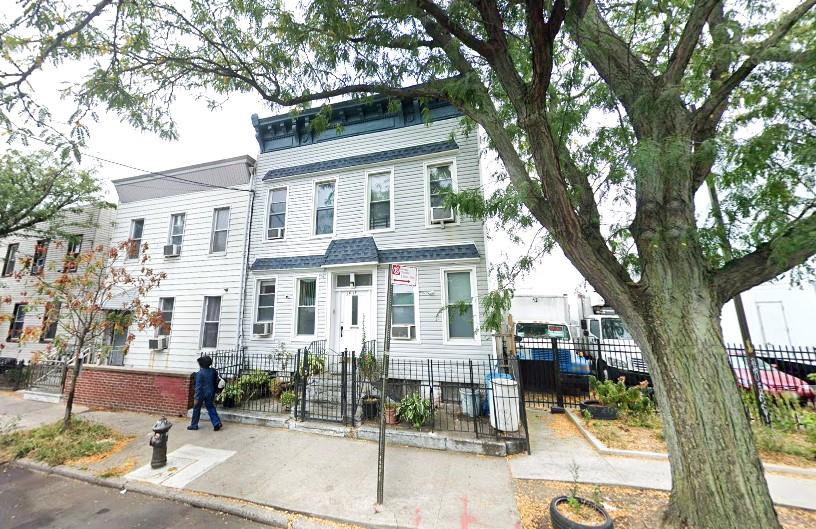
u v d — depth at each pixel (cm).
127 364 1153
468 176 964
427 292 923
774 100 342
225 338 1074
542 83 345
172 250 1181
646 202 360
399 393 840
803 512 388
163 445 533
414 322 927
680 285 326
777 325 911
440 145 997
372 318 967
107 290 769
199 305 1128
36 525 400
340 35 507
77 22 418
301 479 481
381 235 1005
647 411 695
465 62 492
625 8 527
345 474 493
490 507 405
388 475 488
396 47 528
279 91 584
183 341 1118
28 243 1581
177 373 820
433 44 514
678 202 343
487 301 475
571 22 360
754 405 668
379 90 536
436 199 996
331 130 1123
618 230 431
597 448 562
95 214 1435
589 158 512
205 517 414
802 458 518
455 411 753
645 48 541
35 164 1259
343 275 1020
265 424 710
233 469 514
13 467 561
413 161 1019
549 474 482
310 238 1068
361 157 1069
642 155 301
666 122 361
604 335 1244
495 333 862
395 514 394
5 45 384
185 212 1218
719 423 293
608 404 731
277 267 1066
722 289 328
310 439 633
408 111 1055
